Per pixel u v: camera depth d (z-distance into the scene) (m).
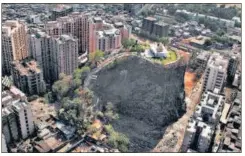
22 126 194.62
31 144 195.88
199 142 174.12
